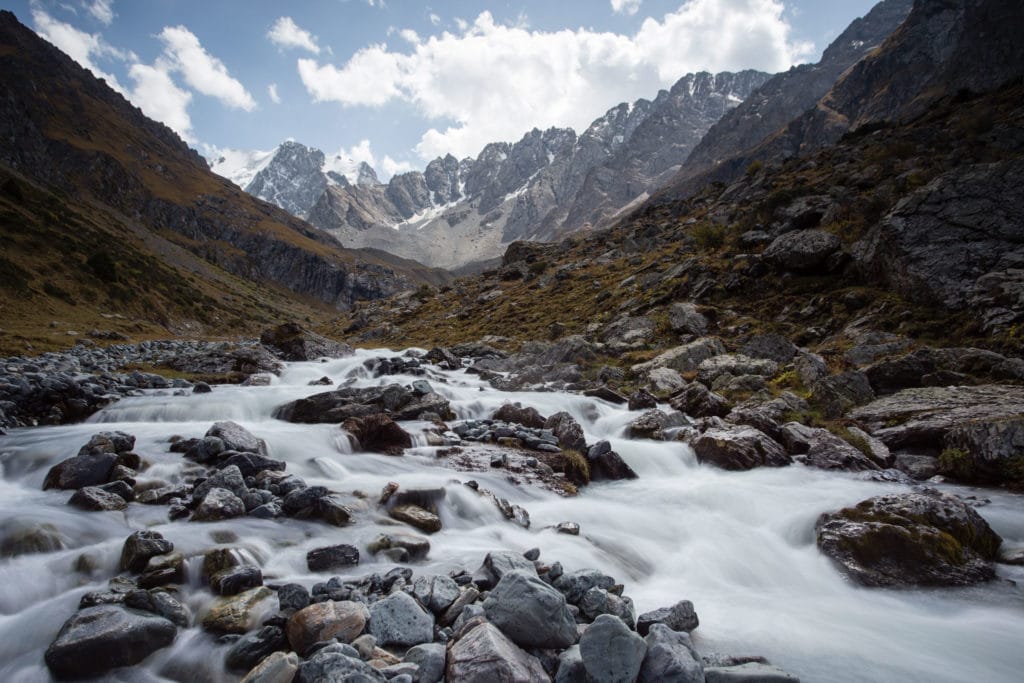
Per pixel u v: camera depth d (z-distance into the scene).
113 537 8.40
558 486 14.01
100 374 24.14
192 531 8.68
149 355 35.19
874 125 85.88
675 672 5.54
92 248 72.56
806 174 69.81
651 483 14.91
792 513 12.03
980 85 149.00
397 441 16.41
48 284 51.19
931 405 18.12
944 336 23.92
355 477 12.67
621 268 59.59
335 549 8.32
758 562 10.28
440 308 74.12
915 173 43.41
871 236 32.66
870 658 7.02
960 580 9.25
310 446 14.63
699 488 13.97
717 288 38.66
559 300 55.84
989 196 27.48
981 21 164.62
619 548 10.52
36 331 38.28
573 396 25.08
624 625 5.74
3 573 7.09
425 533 9.96
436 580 7.53
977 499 13.24
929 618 8.21
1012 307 22.30
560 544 10.23
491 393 25.95
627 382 28.39
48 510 8.94
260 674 5.34
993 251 25.69
